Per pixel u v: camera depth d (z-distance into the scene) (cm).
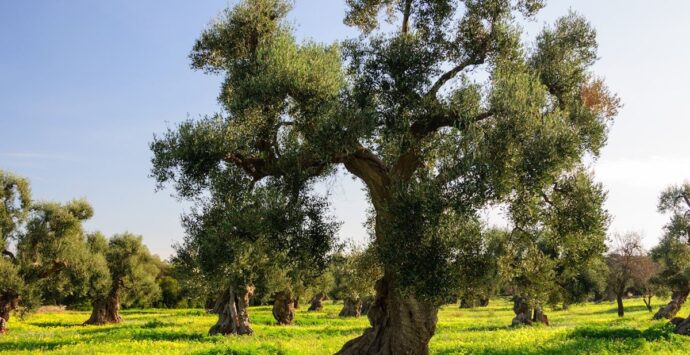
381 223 1516
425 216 1276
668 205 4825
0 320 3794
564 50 1636
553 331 3039
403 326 1545
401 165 1513
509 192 1326
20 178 4125
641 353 1916
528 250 1828
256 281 1509
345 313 6153
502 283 1839
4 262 3928
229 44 1634
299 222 1502
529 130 1310
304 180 1558
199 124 1467
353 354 1638
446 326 4206
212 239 1410
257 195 1472
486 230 1420
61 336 3384
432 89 1495
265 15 1659
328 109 1393
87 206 4453
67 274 4488
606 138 1515
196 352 1983
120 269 5653
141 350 2364
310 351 2122
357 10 1812
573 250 1619
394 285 1526
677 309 4984
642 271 6097
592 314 6431
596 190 1540
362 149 1523
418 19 1611
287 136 1588
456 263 1397
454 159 1307
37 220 4206
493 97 1351
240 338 3008
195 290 3331
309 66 1430
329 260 1590
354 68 1532
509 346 2242
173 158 1445
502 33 1525
